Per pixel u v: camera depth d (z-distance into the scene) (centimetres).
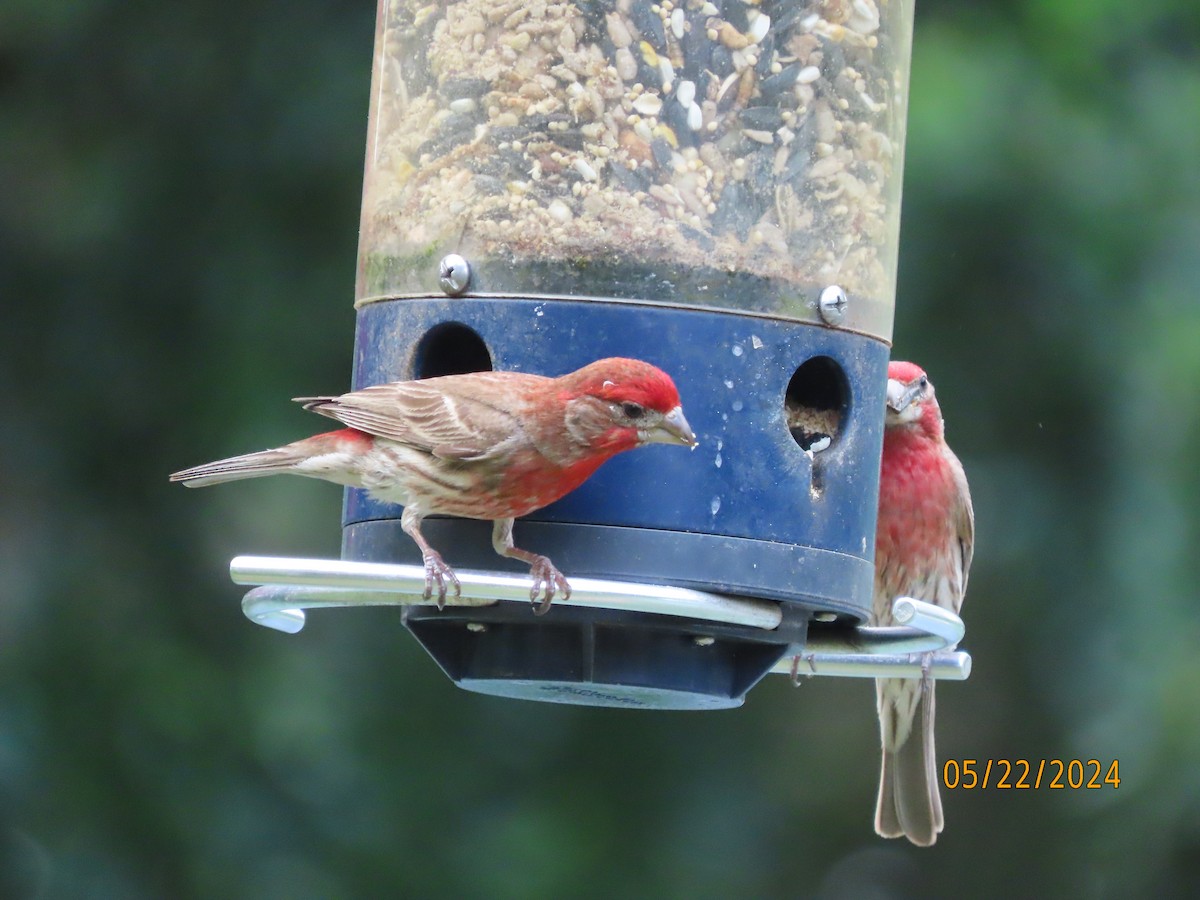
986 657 1422
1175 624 1310
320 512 1365
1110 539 1342
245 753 1302
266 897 1260
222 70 1359
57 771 1265
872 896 1484
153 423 1336
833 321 786
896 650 806
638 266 764
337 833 1300
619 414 723
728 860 1407
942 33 1345
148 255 1348
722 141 779
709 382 761
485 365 815
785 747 1486
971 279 1343
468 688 801
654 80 777
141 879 1252
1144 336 1335
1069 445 1379
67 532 1335
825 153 796
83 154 1370
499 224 772
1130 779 1281
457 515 755
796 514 766
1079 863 1375
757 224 777
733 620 738
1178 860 1274
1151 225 1338
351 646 1365
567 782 1386
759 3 789
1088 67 1356
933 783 1049
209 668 1323
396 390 755
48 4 1374
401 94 808
